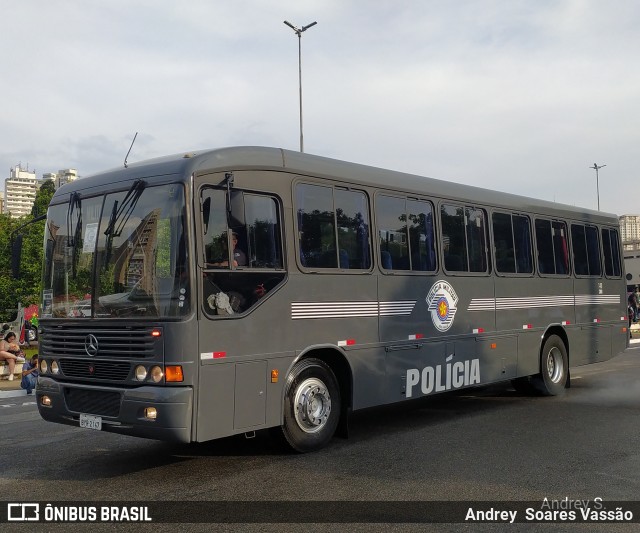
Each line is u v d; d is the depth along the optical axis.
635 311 30.45
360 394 7.95
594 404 10.66
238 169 6.83
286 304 7.11
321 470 6.63
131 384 6.32
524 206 11.20
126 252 6.61
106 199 6.93
